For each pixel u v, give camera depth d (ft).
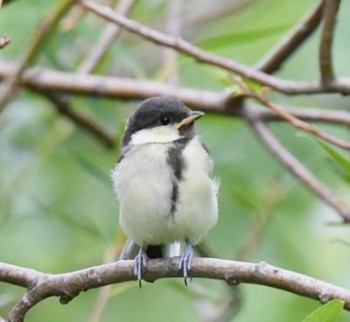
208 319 38.55
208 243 42.83
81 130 44.86
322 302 24.12
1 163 43.62
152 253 31.12
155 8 42.98
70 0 33.78
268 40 48.24
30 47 34.96
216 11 48.44
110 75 48.55
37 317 44.62
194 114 31.17
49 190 45.06
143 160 29.84
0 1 28.19
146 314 45.52
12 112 44.01
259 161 44.21
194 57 33.50
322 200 36.91
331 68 32.50
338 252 42.37
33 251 43.19
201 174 29.68
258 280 24.89
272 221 43.04
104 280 26.45
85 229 37.91
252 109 39.63
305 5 45.16
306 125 31.94
